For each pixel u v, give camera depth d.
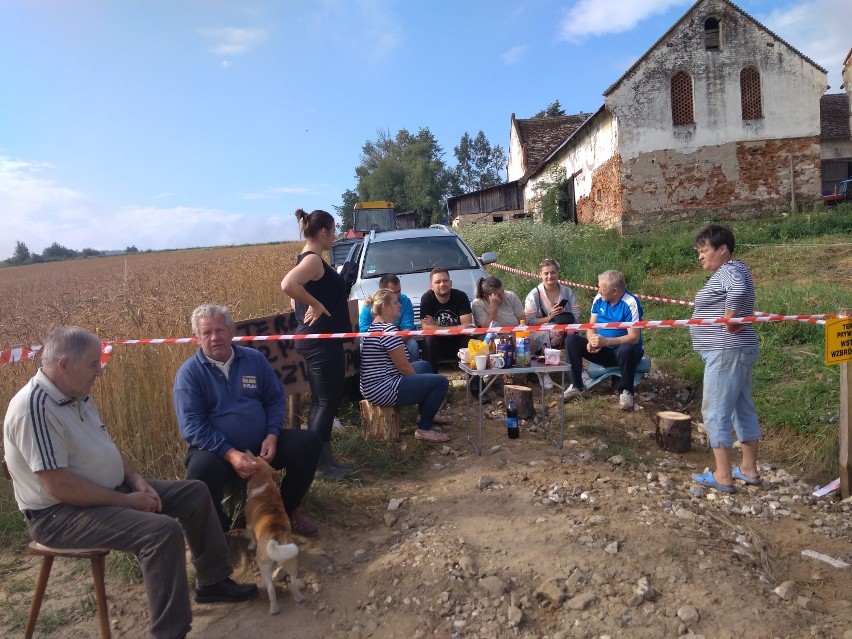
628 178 17.38
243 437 3.69
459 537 3.65
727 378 4.26
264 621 3.15
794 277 10.54
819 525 4.00
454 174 68.00
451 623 2.98
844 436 4.32
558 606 3.03
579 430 5.49
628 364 6.07
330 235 4.50
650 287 11.11
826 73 17.02
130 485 3.20
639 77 17.17
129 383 4.92
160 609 2.83
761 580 3.18
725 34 17.00
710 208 17.38
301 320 4.51
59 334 2.82
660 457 5.15
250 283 12.39
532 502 4.06
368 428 5.17
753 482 4.54
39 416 2.76
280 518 3.27
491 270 14.02
